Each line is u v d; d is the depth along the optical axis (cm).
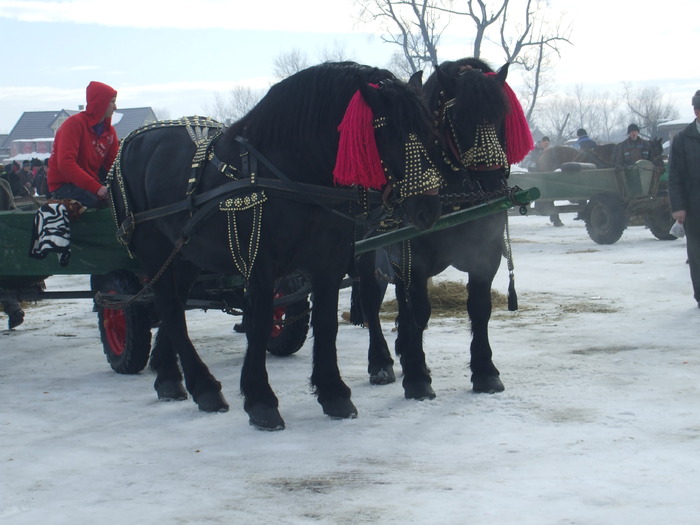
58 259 673
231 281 652
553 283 1100
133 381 659
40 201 885
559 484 394
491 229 560
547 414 517
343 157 462
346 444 477
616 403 535
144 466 448
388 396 584
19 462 459
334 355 536
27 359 748
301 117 496
